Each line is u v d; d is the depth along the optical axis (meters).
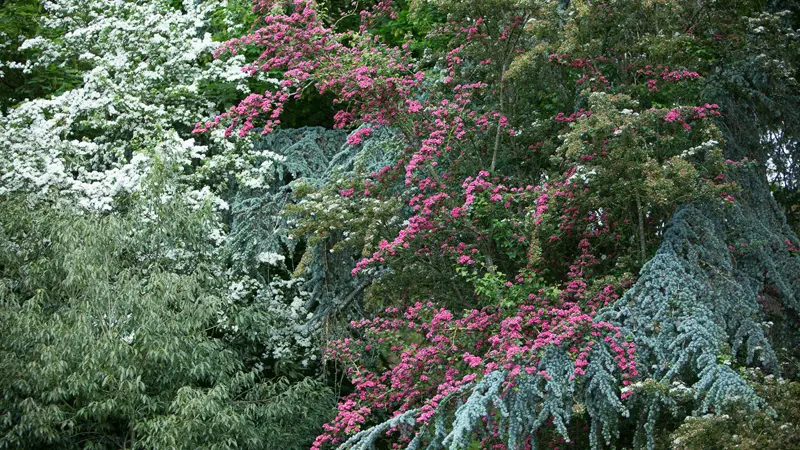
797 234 9.04
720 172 7.67
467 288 8.75
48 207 9.41
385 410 8.41
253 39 9.07
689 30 9.09
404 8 12.32
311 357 10.41
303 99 12.02
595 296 7.54
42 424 8.41
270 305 10.58
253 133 10.23
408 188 9.35
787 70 8.73
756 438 6.09
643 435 7.05
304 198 9.97
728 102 8.67
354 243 8.80
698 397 6.61
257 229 10.47
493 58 9.29
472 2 8.73
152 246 9.41
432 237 8.49
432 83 9.37
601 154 7.71
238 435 9.09
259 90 11.58
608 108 7.52
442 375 7.59
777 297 7.99
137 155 9.62
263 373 10.64
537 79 9.42
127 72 10.77
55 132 9.94
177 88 10.53
